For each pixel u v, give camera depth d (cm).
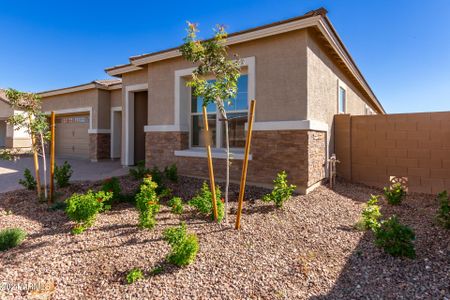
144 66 986
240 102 773
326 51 806
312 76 683
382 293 288
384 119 806
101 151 1397
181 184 749
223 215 513
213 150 814
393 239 361
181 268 335
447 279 306
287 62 670
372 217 456
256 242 409
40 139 659
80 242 405
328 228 470
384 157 806
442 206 473
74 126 1562
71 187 713
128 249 382
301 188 654
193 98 892
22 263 348
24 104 598
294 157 659
